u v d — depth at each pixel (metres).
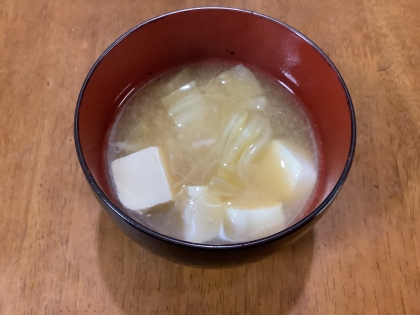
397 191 0.22
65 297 0.20
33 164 0.23
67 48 0.26
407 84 0.25
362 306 0.19
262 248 0.15
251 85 0.23
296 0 0.28
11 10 0.27
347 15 0.28
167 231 0.19
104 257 0.20
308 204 0.20
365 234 0.21
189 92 0.23
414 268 0.20
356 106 0.25
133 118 0.23
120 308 0.19
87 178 0.16
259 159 0.21
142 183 0.20
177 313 0.19
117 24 0.27
